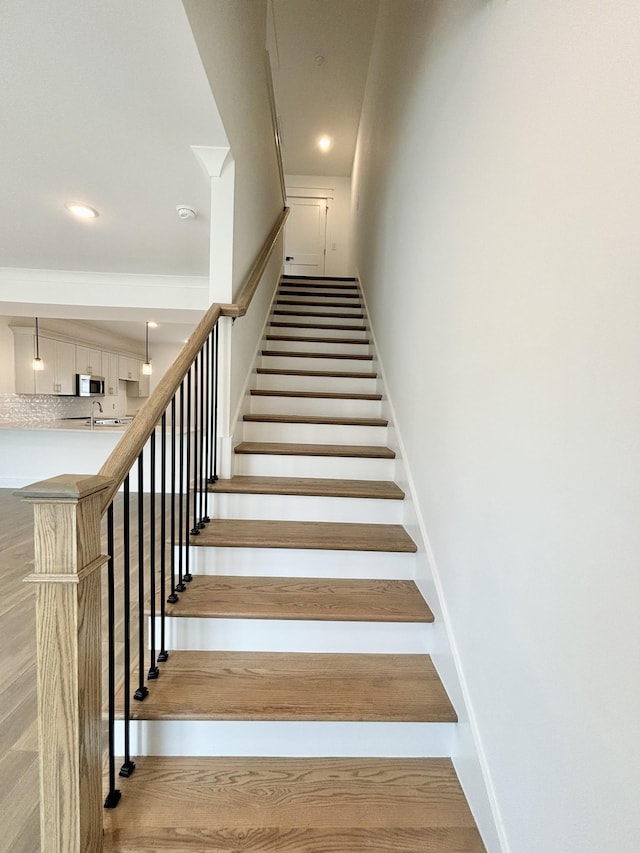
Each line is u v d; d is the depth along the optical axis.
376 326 3.34
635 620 0.62
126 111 1.73
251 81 2.40
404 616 1.50
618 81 0.68
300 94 5.12
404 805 1.12
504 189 1.10
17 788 1.16
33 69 1.50
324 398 2.79
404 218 2.44
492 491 1.11
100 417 6.50
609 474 0.68
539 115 0.93
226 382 2.13
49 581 0.80
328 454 2.27
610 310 0.69
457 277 1.44
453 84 1.58
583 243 0.76
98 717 0.90
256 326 3.01
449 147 1.60
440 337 1.61
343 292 4.66
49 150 2.02
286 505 2.01
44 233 2.97
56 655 0.81
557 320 0.84
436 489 1.57
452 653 1.31
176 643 1.50
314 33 4.33
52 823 0.84
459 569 1.31
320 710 1.24
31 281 3.71
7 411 5.01
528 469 0.93
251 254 2.66
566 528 0.79
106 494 0.91
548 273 0.88
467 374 1.31
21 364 5.01
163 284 3.79
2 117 1.79
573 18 0.81
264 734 1.24
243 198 2.31
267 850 0.99
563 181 0.83
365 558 1.77
